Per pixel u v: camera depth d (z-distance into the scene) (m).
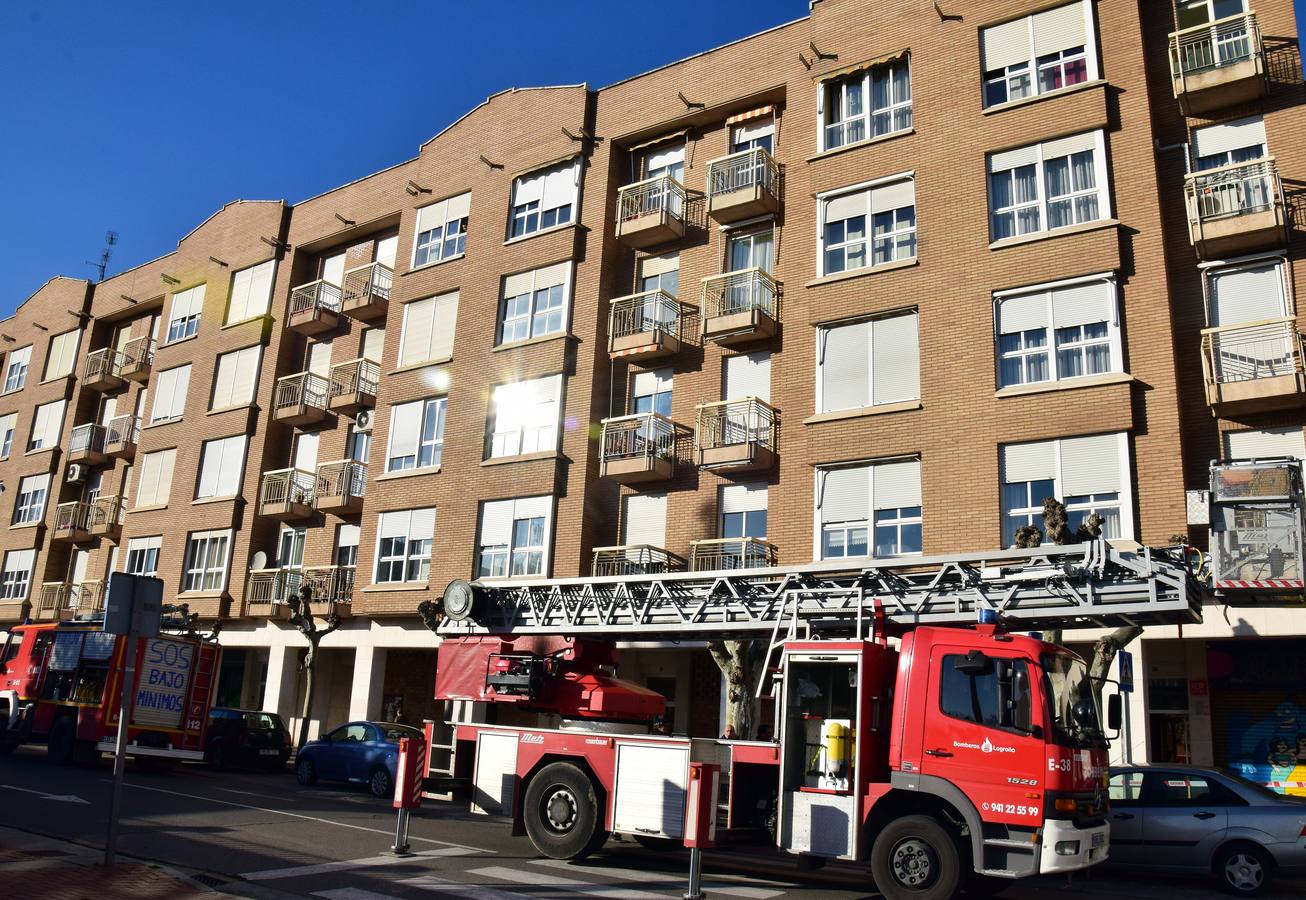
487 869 10.30
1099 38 18.64
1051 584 10.36
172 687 19.38
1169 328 16.67
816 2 22.22
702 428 21.14
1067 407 17.03
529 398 23.89
